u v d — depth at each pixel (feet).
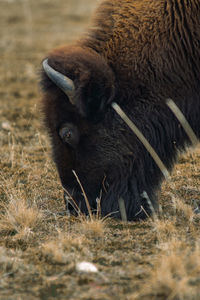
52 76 62.13
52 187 80.79
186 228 59.16
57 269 49.19
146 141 62.13
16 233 61.41
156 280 44.29
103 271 48.14
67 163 66.95
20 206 65.67
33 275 48.03
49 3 322.55
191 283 43.83
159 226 58.34
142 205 68.03
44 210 69.46
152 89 66.03
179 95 67.00
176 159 71.51
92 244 55.77
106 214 67.87
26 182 83.92
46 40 228.84
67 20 275.39
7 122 123.54
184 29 66.18
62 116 64.85
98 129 65.10
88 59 62.28
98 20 68.59
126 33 66.39
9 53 206.90
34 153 100.63
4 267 49.49
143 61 65.57
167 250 51.70
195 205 70.54
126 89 65.41
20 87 159.43
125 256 51.65
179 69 66.33
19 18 281.95
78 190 67.51
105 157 66.08
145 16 66.90
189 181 80.69
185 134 69.51
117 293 43.37
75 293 43.86
